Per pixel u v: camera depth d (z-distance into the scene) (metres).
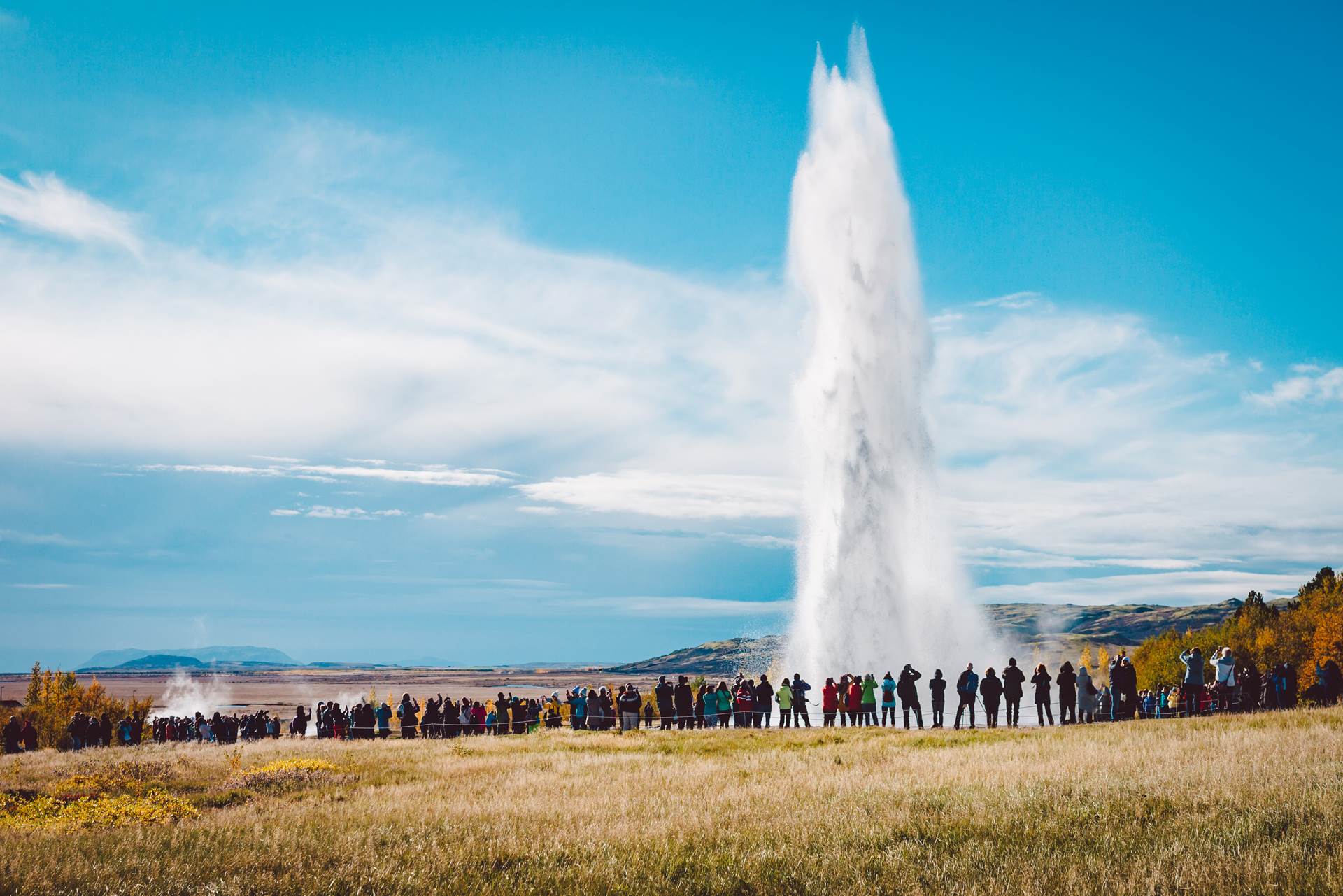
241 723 54.22
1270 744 21.03
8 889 12.16
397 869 13.35
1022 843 13.55
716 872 12.91
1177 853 12.12
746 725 38.97
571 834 15.41
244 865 13.66
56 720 101.50
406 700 42.69
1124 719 34.69
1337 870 11.16
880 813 15.98
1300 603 105.06
